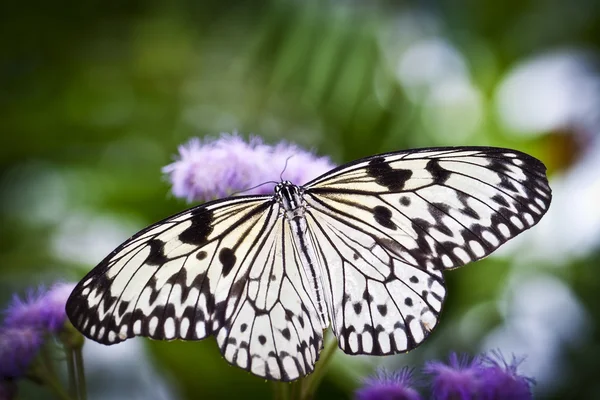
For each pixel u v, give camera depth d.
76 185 0.75
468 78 0.85
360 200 0.54
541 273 0.73
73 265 0.69
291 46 0.75
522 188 0.53
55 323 0.55
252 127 0.79
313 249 0.54
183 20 0.92
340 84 0.74
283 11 0.76
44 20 0.88
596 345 0.71
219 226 0.54
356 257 0.54
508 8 0.90
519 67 0.87
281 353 0.53
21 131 0.82
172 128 0.83
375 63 0.74
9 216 0.73
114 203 0.73
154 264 0.52
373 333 0.53
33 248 0.70
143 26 0.92
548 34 0.93
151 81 0.88
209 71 0.88
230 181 0.56
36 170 0.78
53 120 0.83
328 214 0.54
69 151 0.81
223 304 0.53
